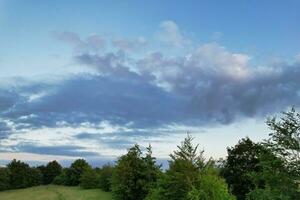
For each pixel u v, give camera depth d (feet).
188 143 115.75
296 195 101.60
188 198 104.22
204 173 111.65
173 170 114.52
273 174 103.04
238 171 166.81
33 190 432.66
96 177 388.78
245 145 169.99
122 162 173.06
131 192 169.99
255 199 108.27
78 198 281.13
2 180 493.36
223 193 100.48
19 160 522.47
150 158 171.63
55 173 548.72
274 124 105.09
